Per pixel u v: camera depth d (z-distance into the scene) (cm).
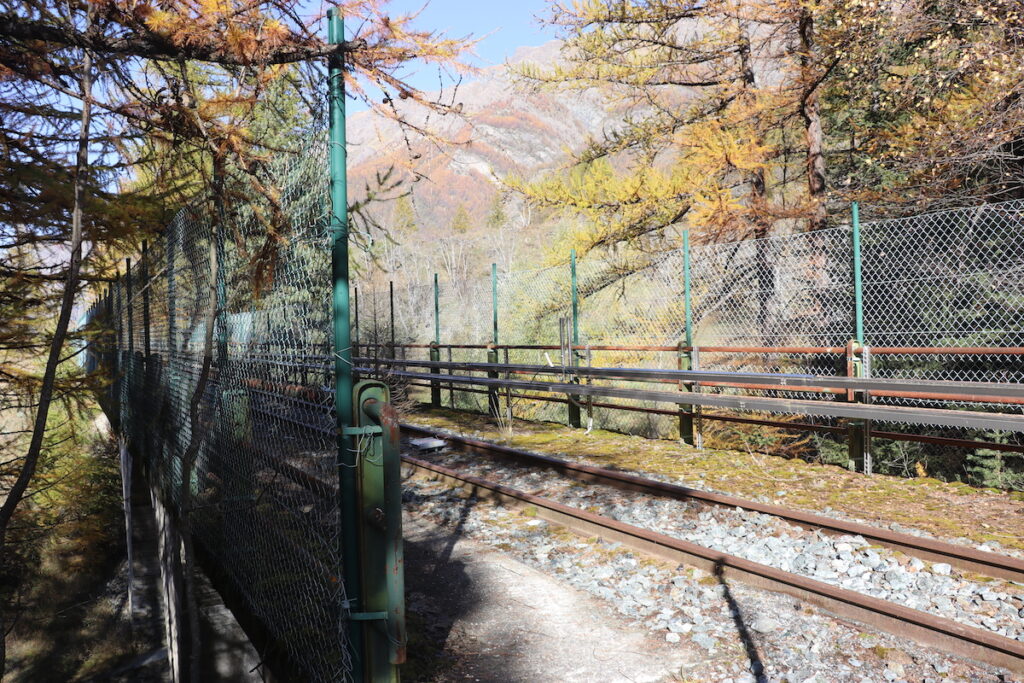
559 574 531
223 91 322
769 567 467
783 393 1063
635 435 1162
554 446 988
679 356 971
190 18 277
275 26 265
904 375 959
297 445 312
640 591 483
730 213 1301
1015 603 417
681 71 1523
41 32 293
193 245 468
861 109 1420
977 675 350
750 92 1430
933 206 1094
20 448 761
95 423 1517
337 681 277
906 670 361
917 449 937
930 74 1096
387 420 270
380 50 270
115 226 503
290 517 323
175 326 556
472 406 1588
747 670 374
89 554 1432
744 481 736
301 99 310
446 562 564
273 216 311
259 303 357
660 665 386
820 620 420
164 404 597
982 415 618
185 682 438
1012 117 970
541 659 401
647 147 1565
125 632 1254
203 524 491
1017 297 866
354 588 272
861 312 788
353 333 1686
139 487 1060
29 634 1294
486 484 735
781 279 1095
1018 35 948
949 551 473
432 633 440
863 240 1019
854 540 523
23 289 566
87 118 329
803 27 1266
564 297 1630
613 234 1497
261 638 364
